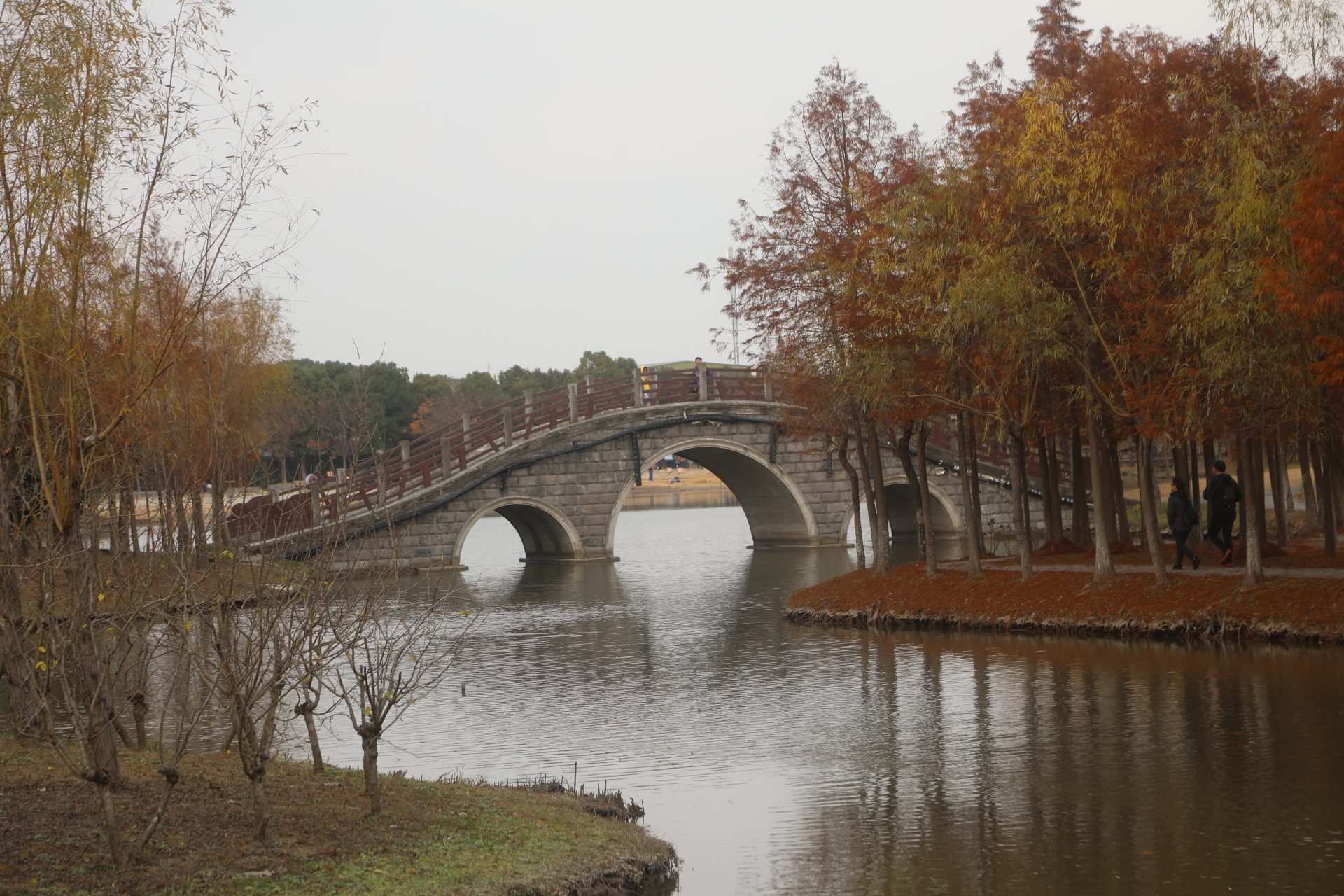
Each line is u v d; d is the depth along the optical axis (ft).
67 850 31.01
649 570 167.94
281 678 35.50
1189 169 75.20
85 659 37.24
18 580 43.80
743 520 331.16
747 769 51.60
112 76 36.17
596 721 63.98
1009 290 77.66
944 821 42.27
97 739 37.47
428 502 163.32
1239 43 70.74
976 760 50.78
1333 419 78.33
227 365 80.89
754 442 189.16
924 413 93.50
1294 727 52.11
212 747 56.03
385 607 51.52
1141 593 83.82
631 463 180.86
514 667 84.28
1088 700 61.11
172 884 29.17
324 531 45.60
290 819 36.22
